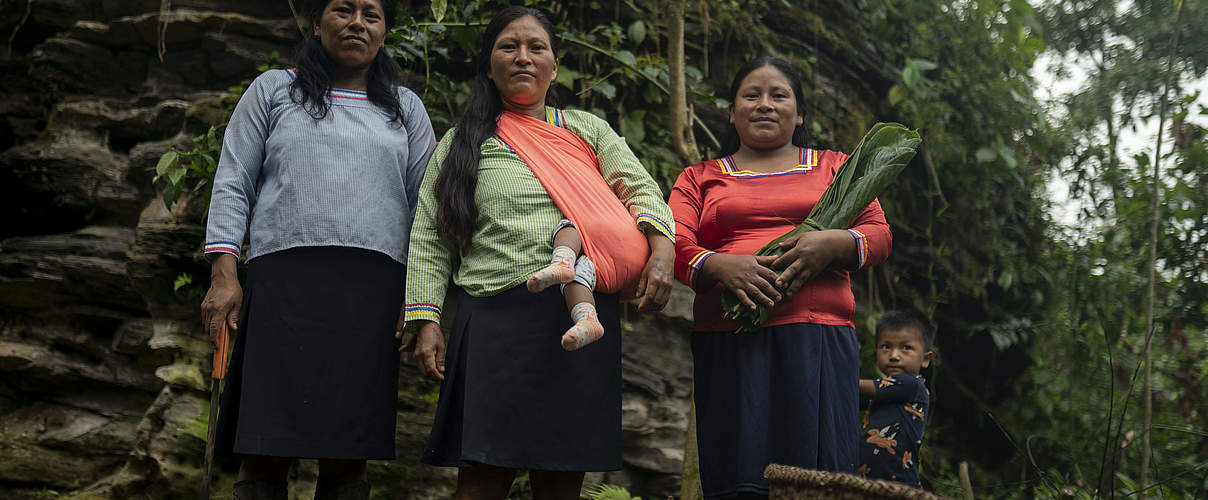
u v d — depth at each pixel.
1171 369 5.99
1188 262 5.78
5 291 4.48
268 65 4.52
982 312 6.40
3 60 4.90
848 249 2.74
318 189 2.79
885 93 6.14
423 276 2.71
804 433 2.66
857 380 2.81
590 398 2.62
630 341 4.65
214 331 2.68
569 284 2.56
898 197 5.95
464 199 2.71
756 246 2.83
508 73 2.84
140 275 4.28
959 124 6.23
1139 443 5.54
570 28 4.78
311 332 2.73
